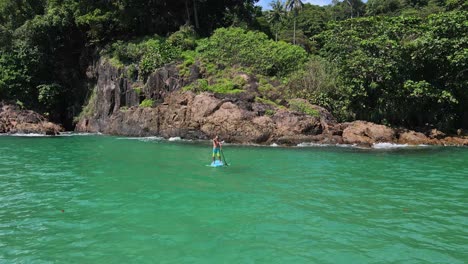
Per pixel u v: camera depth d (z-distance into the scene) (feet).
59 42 152.05
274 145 87.40
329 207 39.86
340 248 29.43
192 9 155.74
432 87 95.25
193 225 34.50
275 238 31.42
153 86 116.37
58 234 32.55
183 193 45.50
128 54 127.44
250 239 31.22
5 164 64.95
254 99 100.78
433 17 104.17
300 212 38.19
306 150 79.92
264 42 131.13
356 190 46.75
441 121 99.30
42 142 96.58
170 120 103.81
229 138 92.22
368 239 31.19
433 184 49.98
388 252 28.71
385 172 57.47
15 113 126.00
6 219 36.37
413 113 102.27
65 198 43.55
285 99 102.99
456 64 93.09
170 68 115.44
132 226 34.35
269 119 91.56
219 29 139.03
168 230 33.32
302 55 124.57
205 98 99.60
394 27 102.47
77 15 143.64
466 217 36.63
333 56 116.47
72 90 148.05
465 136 94.89
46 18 143.33
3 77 132.98
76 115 142.92
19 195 44.83
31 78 138.31
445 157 71.10
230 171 58.44
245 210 38.83
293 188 47.75
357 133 89.81
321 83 106.63
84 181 52.03
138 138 104.42
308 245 29.99
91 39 146.61
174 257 27.91
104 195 44.78
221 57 120.26
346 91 101.81
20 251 29.14
